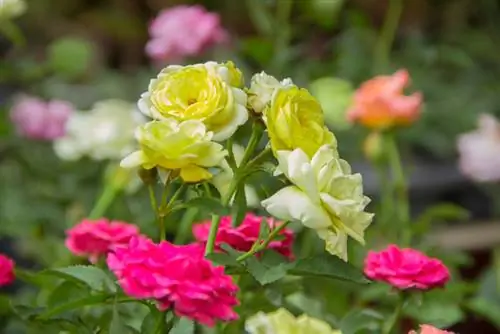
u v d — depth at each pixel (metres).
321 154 0.87
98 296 0.92
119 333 0.91
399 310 1.00
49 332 1.04
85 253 1.02
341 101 1.54
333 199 0.86
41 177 1.69
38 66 1.74
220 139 0.88
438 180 1.94
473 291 1.26
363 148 1.58
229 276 0.90
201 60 1.71
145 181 0.92
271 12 1.87
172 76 0.89
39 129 1.72
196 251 0.86
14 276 1.02
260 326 0.87
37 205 1.56
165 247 0.86
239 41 1.86
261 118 0.90
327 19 1.63
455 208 1.31
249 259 0.91
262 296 1.01
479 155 1.68
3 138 1.67
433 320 1.11
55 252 1.34
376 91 1.35
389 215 1.35
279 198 0.86
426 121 2.02
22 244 1.56
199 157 0.88
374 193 1.70
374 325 1.01
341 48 1.95
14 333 1.18
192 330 0.92
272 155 0.90
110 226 1.03
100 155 1.40
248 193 1.15
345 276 0.91
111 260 0.86
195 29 1.62
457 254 1.27
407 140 1.98
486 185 1.96
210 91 0.88
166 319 0.89
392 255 0.98
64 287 0.96
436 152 2.00
